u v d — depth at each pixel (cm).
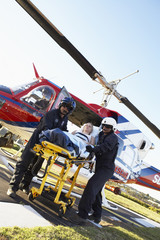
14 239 138
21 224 171
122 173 633
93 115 567
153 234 420
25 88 470
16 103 446
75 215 259
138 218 632
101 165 292
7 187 276
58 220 230
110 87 636
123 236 282
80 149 259
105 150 279
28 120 460
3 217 171
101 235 237
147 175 768
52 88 493
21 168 253
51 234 170
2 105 434
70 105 275
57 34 463
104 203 543
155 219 833
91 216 306
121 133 640
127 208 818
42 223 194
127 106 683
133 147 662
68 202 282
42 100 477
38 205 259
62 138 230
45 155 245
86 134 432
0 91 441
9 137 536
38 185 380
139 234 352
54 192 295
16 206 213
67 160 258
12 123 458
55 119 274
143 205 1418
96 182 274
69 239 176
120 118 639
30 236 151
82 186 733
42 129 264
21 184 291
